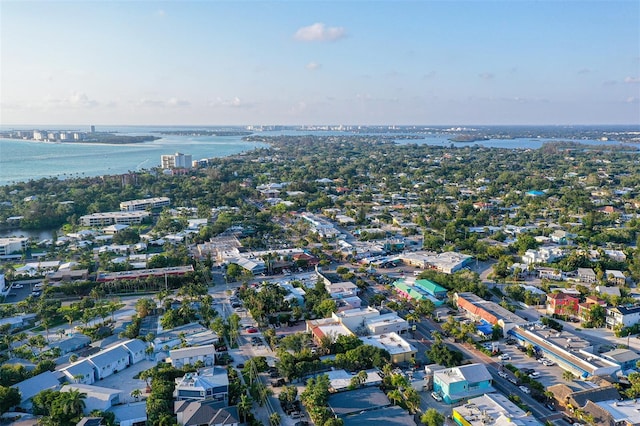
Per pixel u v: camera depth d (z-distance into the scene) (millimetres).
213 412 143000
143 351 193625
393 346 193000
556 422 146875
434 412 142000
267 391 165250
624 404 150125
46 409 149875
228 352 195125
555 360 184875
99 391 157750
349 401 152750
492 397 154875
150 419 142750
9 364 179500
